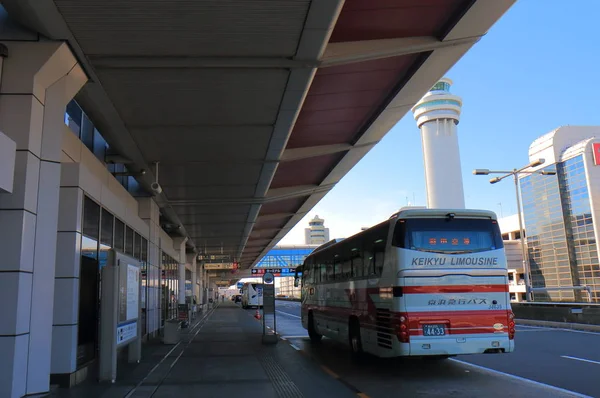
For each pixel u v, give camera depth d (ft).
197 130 39.83
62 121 28.37
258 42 26.37
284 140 43.16
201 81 30.73
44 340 26.45
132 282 36.19
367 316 36.60
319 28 25.18
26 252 25.64
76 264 30.68
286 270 252.62
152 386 29.86
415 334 30.78
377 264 34.96
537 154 262.47
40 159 27.22
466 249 32.35
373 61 34.01
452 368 36.19
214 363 39.11
